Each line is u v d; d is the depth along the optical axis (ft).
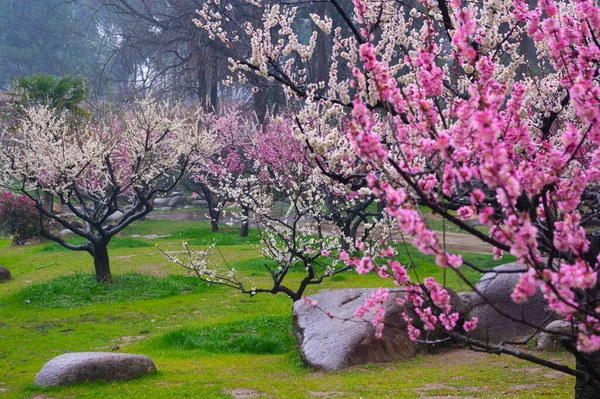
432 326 12.68
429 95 13.28
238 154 101.86
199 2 128.88
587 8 12.94
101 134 57.67
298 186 41.16
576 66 14.94
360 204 54.34
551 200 13.30
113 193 57.11
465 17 10.74
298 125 16.25
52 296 54.65
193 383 29.14
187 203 158.71
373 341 33.65
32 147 54.44
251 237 95.30
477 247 78.64
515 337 36.47
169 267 70.49
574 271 9.16
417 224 9.10
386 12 20.89
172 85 143.64
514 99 13.35
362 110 10.19
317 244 47.73
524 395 24.66
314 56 143.43
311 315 36.60
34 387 28.40
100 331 44.21
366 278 62.75
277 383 29.07
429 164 15.26
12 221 95.14
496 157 8.82
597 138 10.63
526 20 17.67
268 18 22.34
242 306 52.08
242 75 22.99
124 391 27.55
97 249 59.06
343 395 26.05
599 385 11.67
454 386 27.25
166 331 44.09
